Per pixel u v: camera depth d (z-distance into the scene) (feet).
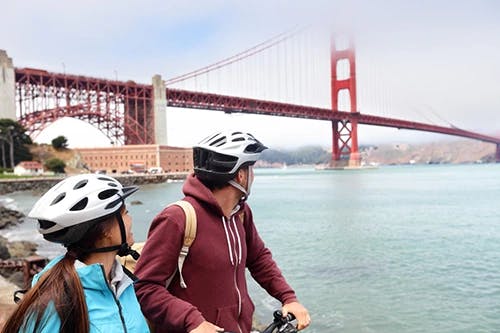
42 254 61.67
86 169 335.06
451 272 50.21
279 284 8.60
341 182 330.75
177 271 7.68
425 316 35.68
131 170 367.04
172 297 7.22
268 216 124.47
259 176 556.51
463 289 43.04
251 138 8.02
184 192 7.91
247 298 8.14
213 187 7.93
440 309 37.19
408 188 240.53
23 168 279.49
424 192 207.31
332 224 103.04
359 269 53.16
